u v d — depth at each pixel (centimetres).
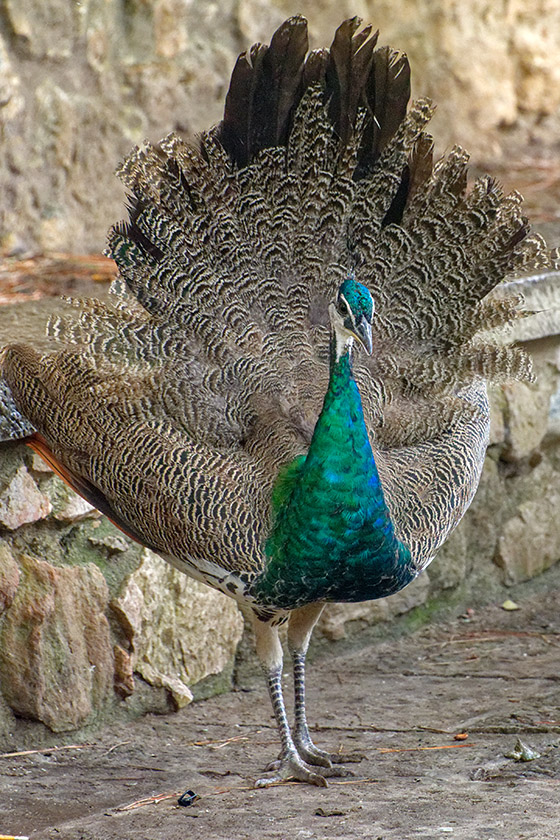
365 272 962
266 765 953
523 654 1197
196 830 798
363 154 954
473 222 952
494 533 1344
